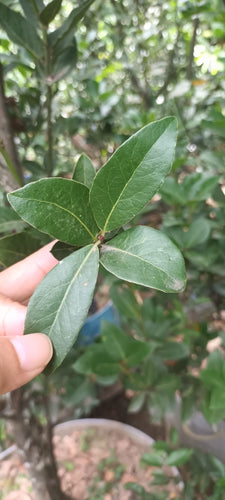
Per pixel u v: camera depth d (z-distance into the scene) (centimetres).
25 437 36
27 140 32
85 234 12
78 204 12
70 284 12
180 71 50
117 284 30
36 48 23
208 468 38
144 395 33
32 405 37
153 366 32
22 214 11
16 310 19
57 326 12
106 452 53
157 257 11
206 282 35
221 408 29
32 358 11
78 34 50
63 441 55
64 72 24
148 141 11
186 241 30
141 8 50
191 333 34
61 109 46
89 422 55
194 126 40
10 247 20
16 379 15
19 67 34
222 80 45
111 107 41
